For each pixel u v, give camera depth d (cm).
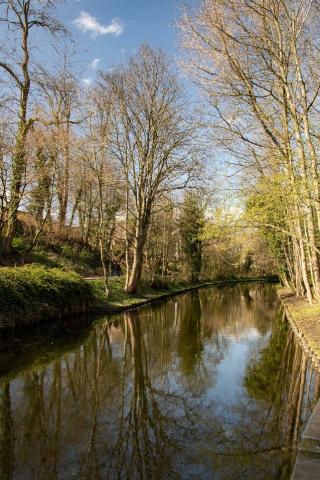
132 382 972
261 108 1434
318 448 526
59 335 1452
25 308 1391
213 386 959
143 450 622
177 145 2470
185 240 4306
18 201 1945
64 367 1052
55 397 837
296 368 1118
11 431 675
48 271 1738
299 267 2812
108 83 2350
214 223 1418
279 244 3812
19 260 2280
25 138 1928
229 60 1346
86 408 788
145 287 3116
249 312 2495
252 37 1323
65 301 1703
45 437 657
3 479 531
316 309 1788
